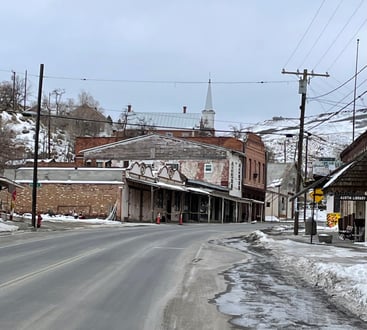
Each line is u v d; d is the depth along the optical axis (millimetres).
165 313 9438
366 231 28422
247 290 12422
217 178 66312
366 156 23062
